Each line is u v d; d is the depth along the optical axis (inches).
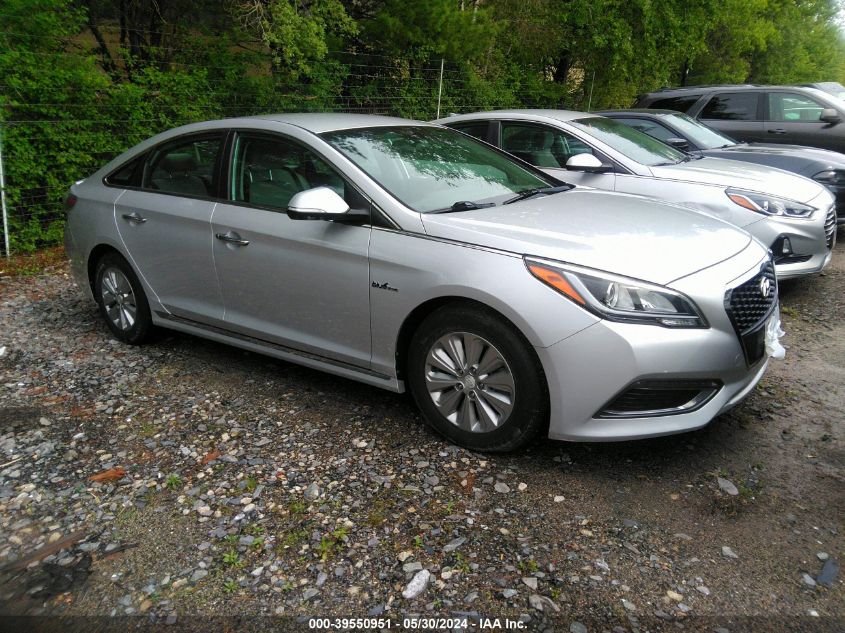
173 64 370.9
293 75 404.8
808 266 230.8
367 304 142.3
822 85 551.5
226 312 171.8
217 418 154.1
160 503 123.0
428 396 139.1
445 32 470.3
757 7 811.4
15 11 291.6
